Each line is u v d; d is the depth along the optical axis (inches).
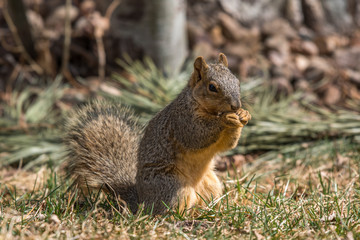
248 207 299.0
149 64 583.5
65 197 327.3
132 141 346.0
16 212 279.7
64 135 359.6
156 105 515.5
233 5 687.1
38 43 637.3
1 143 494.3
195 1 678.5
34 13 659.4
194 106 302.7
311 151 442.6
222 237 250.5
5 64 640.4
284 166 420.2
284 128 480.1
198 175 316.2
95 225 262.5
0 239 228.4
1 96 605.6
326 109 586.6
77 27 647.8
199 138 302.7
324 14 721.0
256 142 477.1
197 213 307.0
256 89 566.6
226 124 294.0
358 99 598.5
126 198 318.0
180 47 617.6
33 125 513.0
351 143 456.8
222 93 290.8
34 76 633.6
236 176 370.3
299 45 664.4
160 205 303.6
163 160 309.0
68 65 644.1
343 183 360.2
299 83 614.5
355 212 281.6
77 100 583.5
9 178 413.4
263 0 699.4
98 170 333.1
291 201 311.1
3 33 663.1
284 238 250.7
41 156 465.7
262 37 671.8
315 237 245.6
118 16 621.0
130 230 257.9
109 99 531.8
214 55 631.2
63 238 239.0
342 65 647.1
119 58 631.2
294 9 712.4
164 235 253.4
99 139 342.6
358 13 741.9
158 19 596.4
